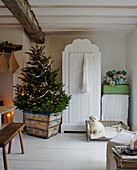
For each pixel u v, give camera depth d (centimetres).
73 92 460
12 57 427
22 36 445
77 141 384
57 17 396
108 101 464
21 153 317
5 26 441
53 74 410
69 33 514
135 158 175
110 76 482
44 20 417
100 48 532
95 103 459
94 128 398
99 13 372
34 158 296
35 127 412
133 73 464
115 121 448
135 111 449
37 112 397
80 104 460
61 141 384
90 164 276
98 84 457
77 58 457
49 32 501
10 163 278
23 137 411
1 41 446
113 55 532
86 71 452
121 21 421
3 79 469
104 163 280
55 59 530
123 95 463
